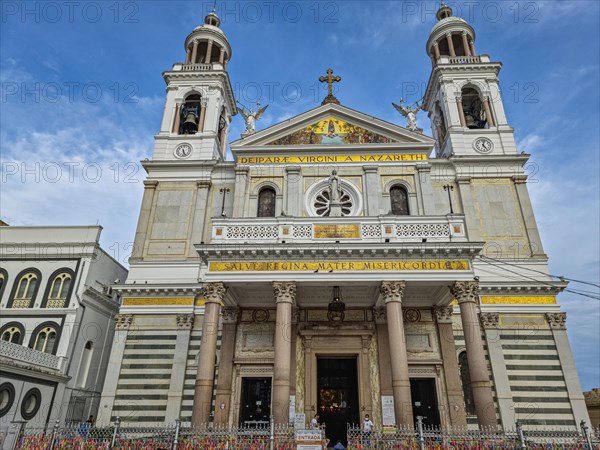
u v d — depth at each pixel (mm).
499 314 26016
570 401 23969
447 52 37812
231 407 22578
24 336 26734
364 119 28938
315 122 29469
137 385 25125
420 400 22875
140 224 29312
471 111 34250
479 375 18594
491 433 16828
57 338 26562
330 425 22969
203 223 29094
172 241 28812
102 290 30266
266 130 28859
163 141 32219
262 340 23938
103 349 29844
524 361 25031
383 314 24234
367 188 27203
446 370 22812
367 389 22734
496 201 29016
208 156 31469
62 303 27547
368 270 20656
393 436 16531
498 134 31547
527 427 23438
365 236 21703
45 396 24266
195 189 30312
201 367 19344
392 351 19203
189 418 24250
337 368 24281
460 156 29859
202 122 32906
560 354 25078
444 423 21812
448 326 23797
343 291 23266
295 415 21984
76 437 16375
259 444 16188
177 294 27078
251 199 27672
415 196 27266
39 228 29891
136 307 26922
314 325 24031
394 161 28109
